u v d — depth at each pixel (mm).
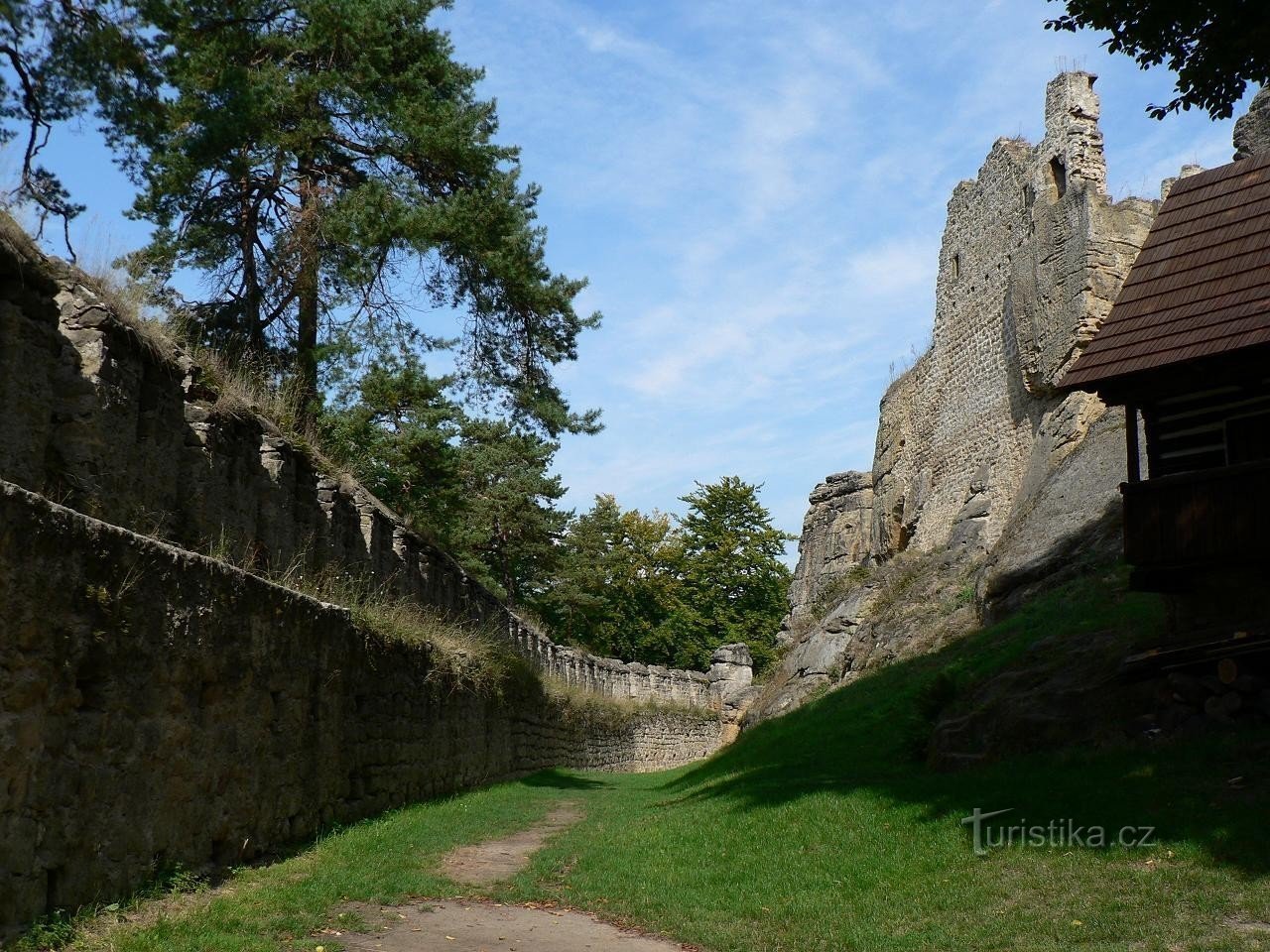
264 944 6906
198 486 10742
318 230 21719
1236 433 13047
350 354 22031
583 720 32250
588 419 25859
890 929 8328
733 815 13016
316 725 11562
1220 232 13812
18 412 7984
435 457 26625
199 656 8758
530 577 46375
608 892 10031
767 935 8461
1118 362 13102
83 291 9188
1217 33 12617
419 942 7695
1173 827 9219
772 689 32062
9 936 6191
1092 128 26484
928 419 34438
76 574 7027
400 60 22953
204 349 12211
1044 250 26875
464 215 21984
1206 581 13258
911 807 11461
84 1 16000
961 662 17484
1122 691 13148
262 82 20984
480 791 18969
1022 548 21562
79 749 7055
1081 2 12867
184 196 21578
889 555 36875
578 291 24828
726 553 61500
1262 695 11766
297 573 12977
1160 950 7195
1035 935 7758
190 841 8594
